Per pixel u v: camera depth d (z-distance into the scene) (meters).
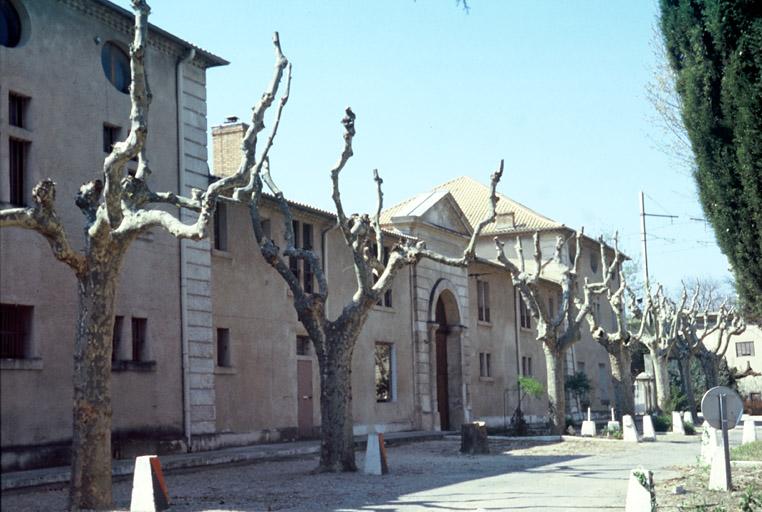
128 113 22.53
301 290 20.36
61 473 17.62
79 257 13.73
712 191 12.45
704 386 68.06
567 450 26.98
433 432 34.25
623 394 38.19
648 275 45.97
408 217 36.41
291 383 27.94
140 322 22.27
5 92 19.06
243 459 22.34
